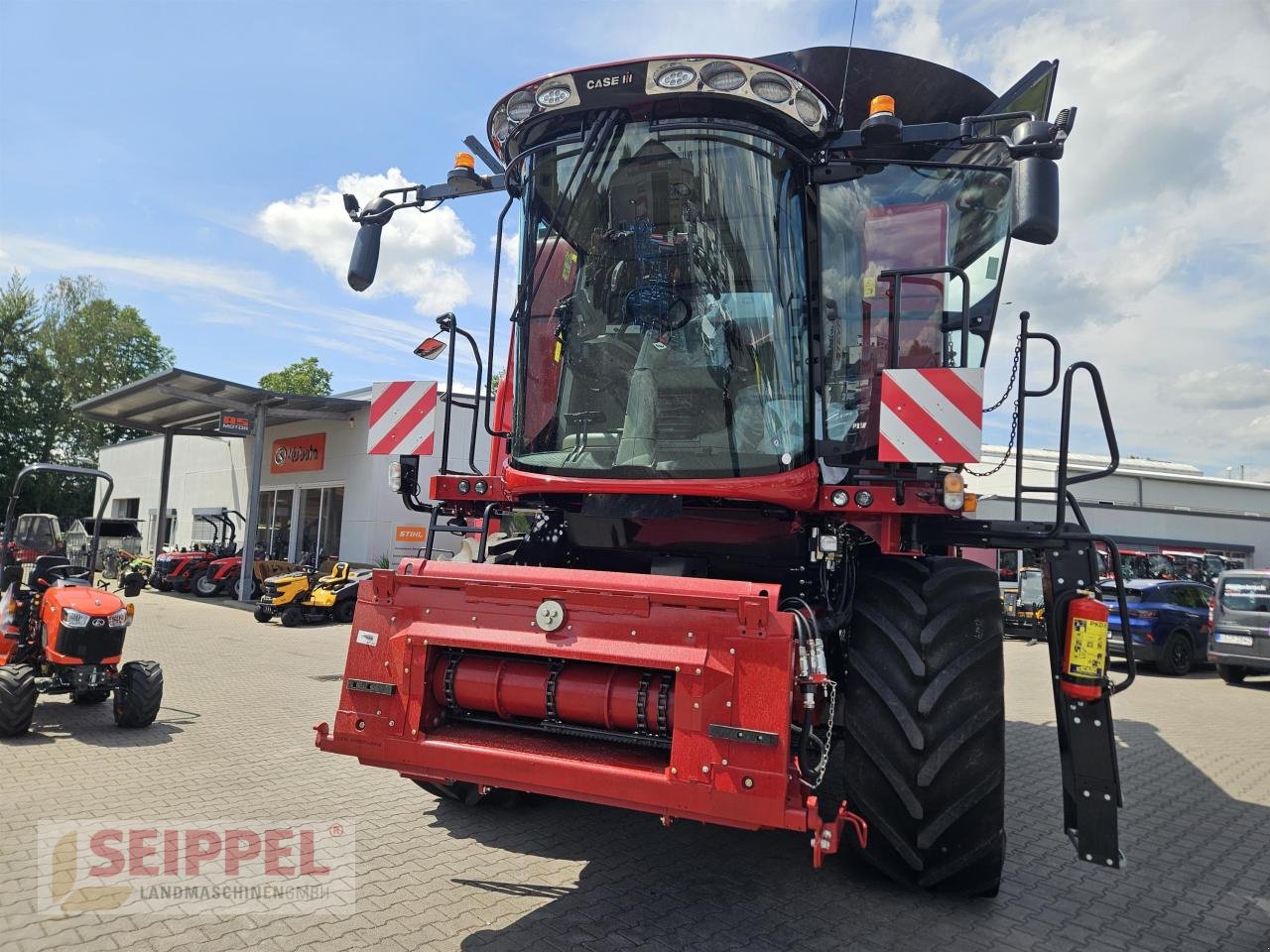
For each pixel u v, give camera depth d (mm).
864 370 4012
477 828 4426
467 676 3168
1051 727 7945
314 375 51312
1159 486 29328
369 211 4516
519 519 5191
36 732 6211
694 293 3760
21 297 37688
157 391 19031
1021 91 4594
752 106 3656
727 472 3639
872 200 4059
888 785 3420
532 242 4031
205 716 7027
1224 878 4160
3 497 35562
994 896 3734
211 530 26922
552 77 3766
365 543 20125
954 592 3551
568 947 3107
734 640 2777
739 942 3197
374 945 3086
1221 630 12109
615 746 3066
